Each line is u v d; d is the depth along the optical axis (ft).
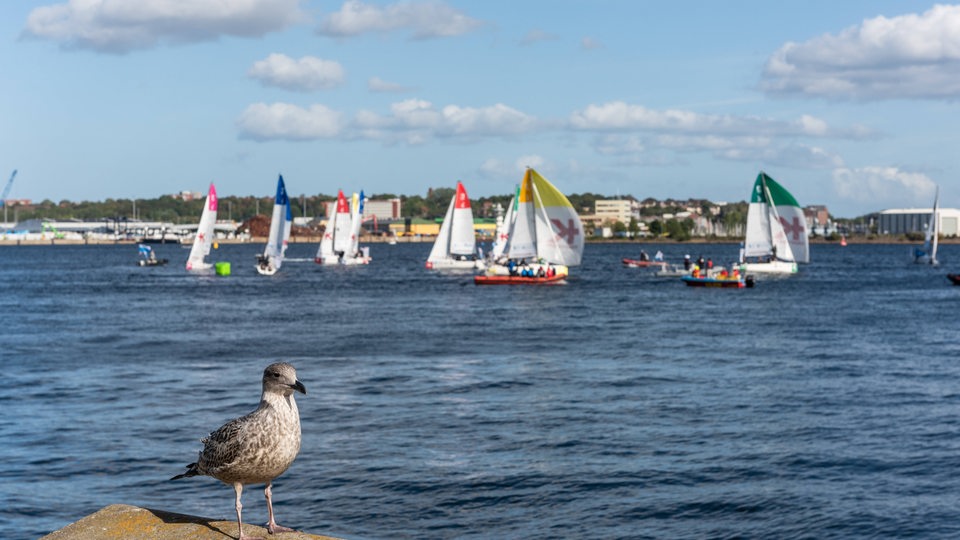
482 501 80.28
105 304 322.14
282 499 80.02
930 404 123.03
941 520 75.31
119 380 145.38
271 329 231.71
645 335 215.10
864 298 344.90
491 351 184.96
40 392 133.39
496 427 109.09
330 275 533.96
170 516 29.55
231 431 28.58
